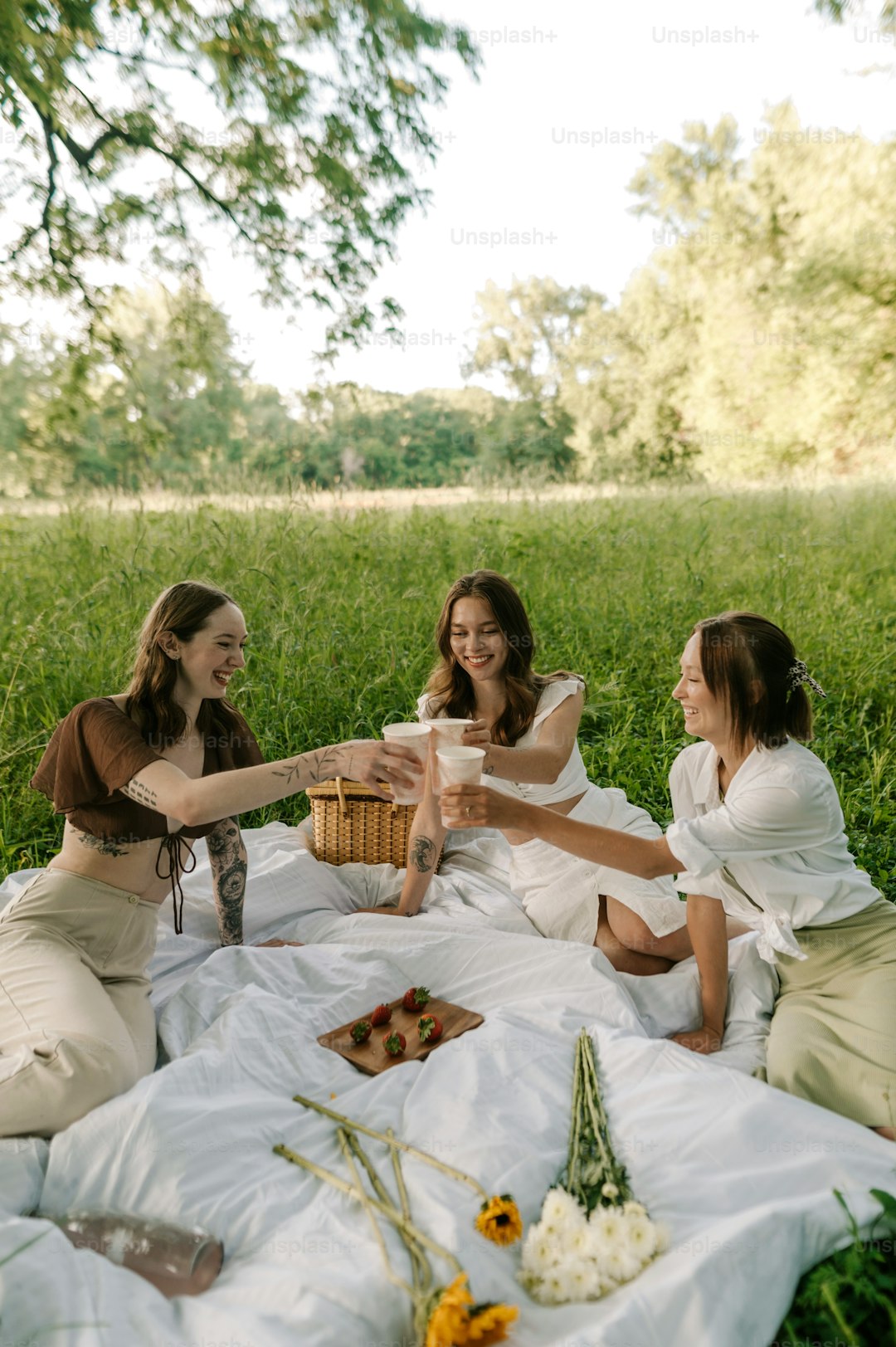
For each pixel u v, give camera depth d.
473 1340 1.46
